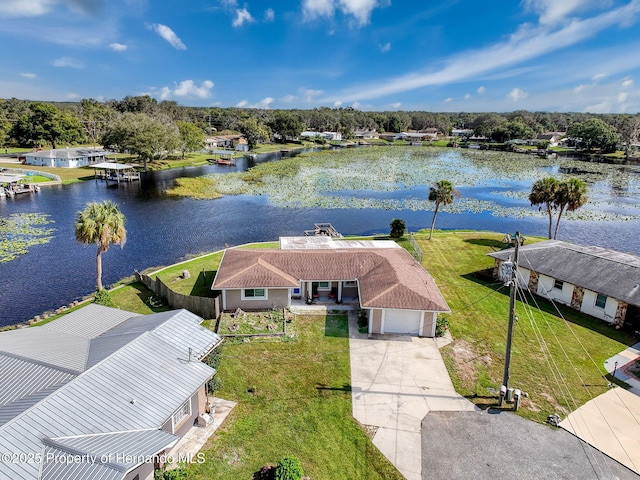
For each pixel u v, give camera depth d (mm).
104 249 30219
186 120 188125
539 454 16688
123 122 97250
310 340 25281
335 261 31125
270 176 92188
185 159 114312
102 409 14164
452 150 164125
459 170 106875
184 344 19062
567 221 60250
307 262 30875
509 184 89312
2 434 12133
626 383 21438
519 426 18250
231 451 16641
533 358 23750
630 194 79875
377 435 17672
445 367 22734
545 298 31844
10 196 67500
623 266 28875
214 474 15453
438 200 46844
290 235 50406
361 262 31250
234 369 22250
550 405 19672
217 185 80812
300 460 16266
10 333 18781
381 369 22453
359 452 16734
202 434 17531
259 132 155625
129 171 89500
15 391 14602
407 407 19469
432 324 25688
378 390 20672
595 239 51625
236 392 20406
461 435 17703
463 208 66750
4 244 44406
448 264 39250
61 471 11492
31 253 42156
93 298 29109
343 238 46719
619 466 16125
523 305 30656
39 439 12414
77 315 21766
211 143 152500
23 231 49188
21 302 31562
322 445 17094
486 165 117688
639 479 15500
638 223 59500
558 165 118938
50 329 19969
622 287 27281
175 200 68188
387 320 25906
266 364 22766
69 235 48188
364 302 25688
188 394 16203
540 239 47531
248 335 25453
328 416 18797
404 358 23547
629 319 27797
